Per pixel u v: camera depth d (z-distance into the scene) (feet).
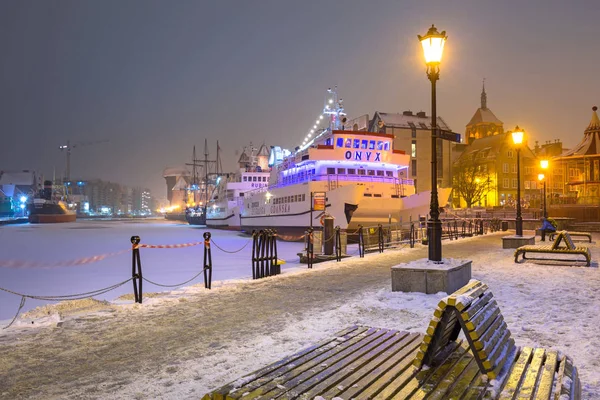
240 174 227.40
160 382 17.46
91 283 64.49
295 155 135.13
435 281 32.45
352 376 13.08
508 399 11.76
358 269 51.37
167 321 27.55
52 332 25.21
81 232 258.16
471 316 13.43
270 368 13.79
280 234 142.92
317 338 22.94
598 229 123.03
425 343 13.65
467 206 258.98
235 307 31.35
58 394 16.44
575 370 14.24
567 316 26.03
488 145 276.62
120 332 25.11
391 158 117.91
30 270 80.94
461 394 12.06
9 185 547.90
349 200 104.53
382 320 26.13
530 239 73.10
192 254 109.29
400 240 96.02
